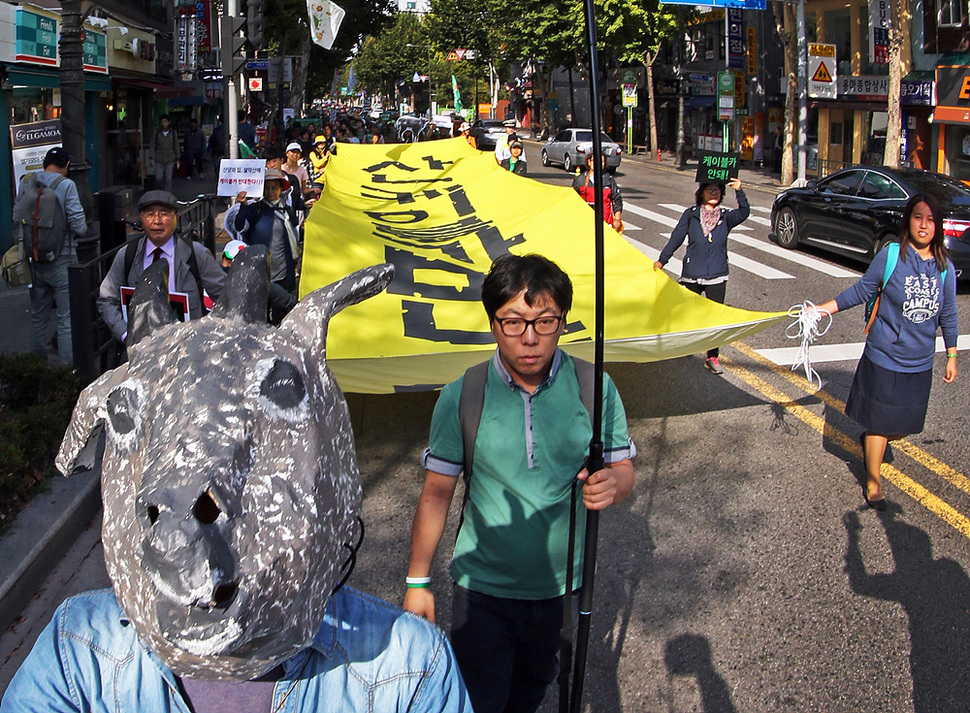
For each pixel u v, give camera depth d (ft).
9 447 17.04
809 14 104.37
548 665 9.65
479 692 9.25
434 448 8.98
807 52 84.99
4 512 16.55
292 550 3.63
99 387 4.39
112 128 70.95
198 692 4.87
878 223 43.47
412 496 19.86
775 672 13.65
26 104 47.01
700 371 28.81
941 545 17.62
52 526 16.43
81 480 18.37
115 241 30.12
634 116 161.99
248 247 4.40
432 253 26.02
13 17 43.14
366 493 19.98
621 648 14.20
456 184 36.63
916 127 87.71
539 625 9.21
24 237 24.73
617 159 107.14
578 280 23.36
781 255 49.73
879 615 15.17
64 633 4.98
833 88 84.12
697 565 16.81
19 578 14.83
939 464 21.54
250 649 3.70
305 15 114.32
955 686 13.34
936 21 84.33
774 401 26.02
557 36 109.50
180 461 3.44
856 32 97.50
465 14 199.52
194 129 91.45
